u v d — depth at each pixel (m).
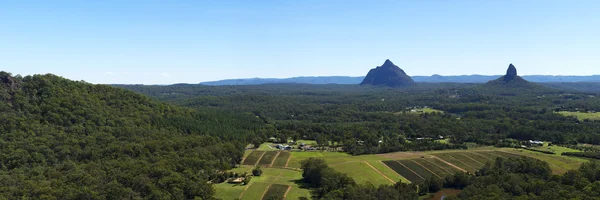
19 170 149.25
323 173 171.62
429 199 158.38
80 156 168.12
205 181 157.38
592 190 132.25
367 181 172.12
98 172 148.25
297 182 180.75
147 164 159.12
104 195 130.00
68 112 193.88
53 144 169.50
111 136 188.88
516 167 178.62
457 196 150.75
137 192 136.38
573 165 198.38
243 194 159.62
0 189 129.38
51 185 134.88
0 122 170.75
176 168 160.25
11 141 163.75
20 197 125.31
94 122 197.38
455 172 187.38
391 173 194.75
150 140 192.00
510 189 146.38
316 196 159.88
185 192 143.88
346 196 150.62
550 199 126.62
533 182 147.62
